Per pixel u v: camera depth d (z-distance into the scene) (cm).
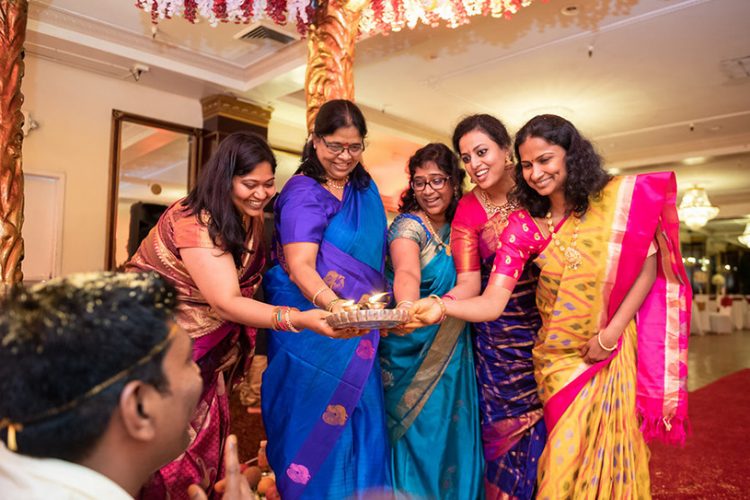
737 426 502
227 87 721
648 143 1020
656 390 214
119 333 77
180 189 752
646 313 218
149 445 82
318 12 340
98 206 679
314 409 210
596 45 623
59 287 81
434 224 250
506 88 761
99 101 684
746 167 1104
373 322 163
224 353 209
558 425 207
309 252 206
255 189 189
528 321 234
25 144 631
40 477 73
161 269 194
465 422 239
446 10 366
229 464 95
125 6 565
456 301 205
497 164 224
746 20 559
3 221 286
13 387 73
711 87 742
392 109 851
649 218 203
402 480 234
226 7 335
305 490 206
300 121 884
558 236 211
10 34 292
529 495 223
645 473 210
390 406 241
